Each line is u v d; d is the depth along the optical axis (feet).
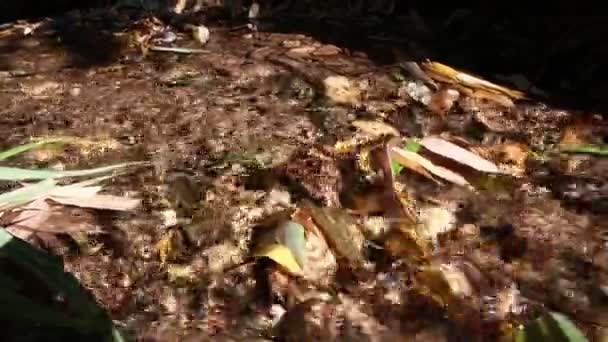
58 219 3.27
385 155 3.62
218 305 2.94
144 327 2.85
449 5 5.71
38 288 2.91
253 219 3.30
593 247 3.21
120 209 3.32
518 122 4.11
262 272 3.06
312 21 5.55
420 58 4.84
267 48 4.90
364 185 3.50
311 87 4.36
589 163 3.76
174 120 4.00
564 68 4.71
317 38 5.12
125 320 2.88
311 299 2.96
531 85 4.55
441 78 4.49
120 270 3.07
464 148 3.82
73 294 2.83
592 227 3.33
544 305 2.97
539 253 3.19
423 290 3.01
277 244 3.12
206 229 3.24
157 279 3.04
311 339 2.83
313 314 2.90
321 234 3.23
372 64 4.70
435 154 3.73
